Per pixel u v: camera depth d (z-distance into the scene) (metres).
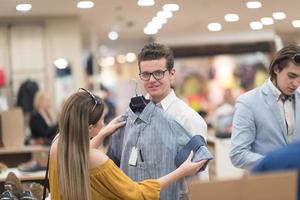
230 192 1.90
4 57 10.75
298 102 3.26
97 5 9.52
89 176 2.61
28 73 10.78
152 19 11.64
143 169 2.89
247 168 3.18
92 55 14.58
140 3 8.79
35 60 10.79
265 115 3.24
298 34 15.08
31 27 10.77
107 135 3.02
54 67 10.79
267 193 1.90
